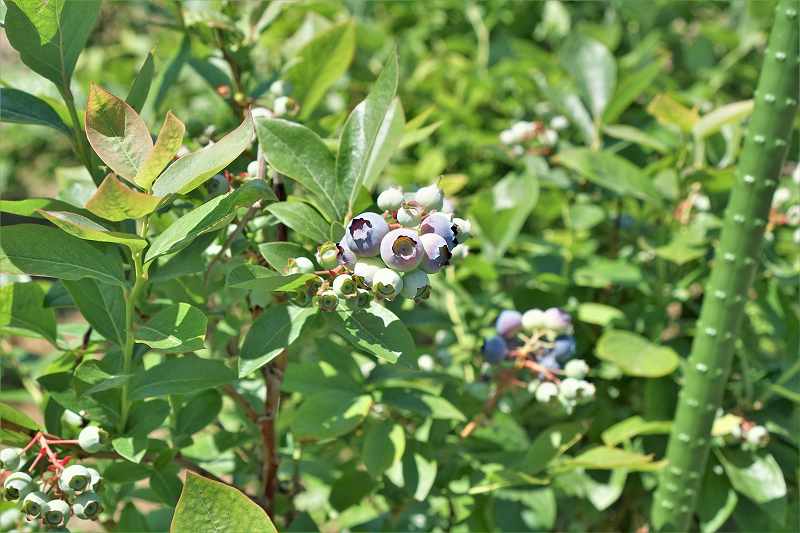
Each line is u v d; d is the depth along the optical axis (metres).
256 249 0.63
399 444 0.66
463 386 0.74
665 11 1.25
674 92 0.96
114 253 0.60
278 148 0.58
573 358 0.78
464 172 1.16
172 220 0.64
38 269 0.55
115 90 0.77
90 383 0.58
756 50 1.20
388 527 0.73
